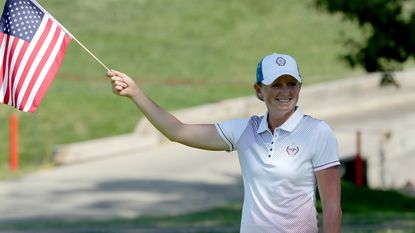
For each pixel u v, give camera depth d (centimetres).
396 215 5525
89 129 8581
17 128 8462
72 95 9369
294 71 1711
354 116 9281
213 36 12100
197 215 5484
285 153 1730
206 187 6650
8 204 6066
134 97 1850
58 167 7594
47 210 5847
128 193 6450
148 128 8431
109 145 7962
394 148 8225
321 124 1739
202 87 10100
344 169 6988
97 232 4741
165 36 11919
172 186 6700
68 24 11856
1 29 1998
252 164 1759
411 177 8181
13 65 1991
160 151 8106
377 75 9812
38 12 1995
